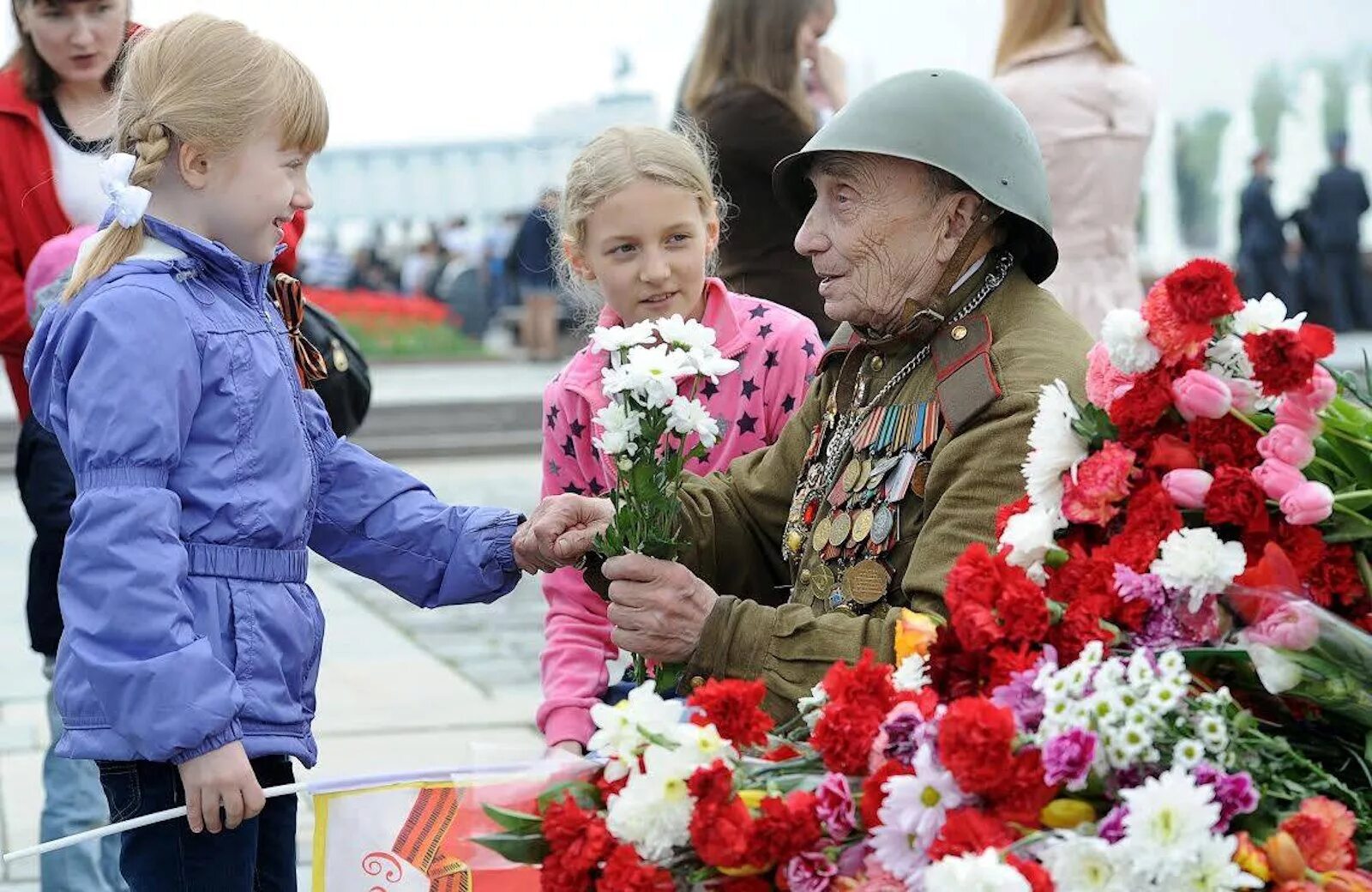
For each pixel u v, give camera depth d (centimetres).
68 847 453
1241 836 237
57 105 512
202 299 325
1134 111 564
